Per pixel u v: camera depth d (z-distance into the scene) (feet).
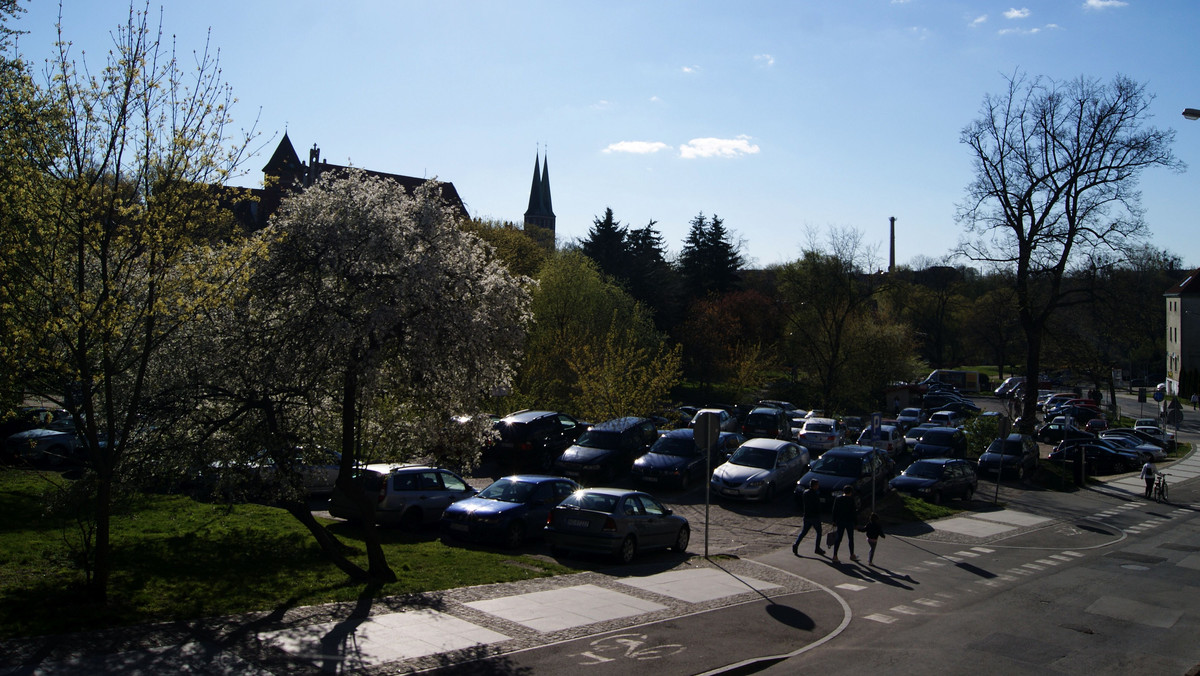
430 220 37.96
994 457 105.60
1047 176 123.13
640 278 205.87
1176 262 291.38
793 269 176.86
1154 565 56.13
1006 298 140.46
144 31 31.63
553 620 34.42
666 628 34.37
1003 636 35.99
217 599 33.96
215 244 35.06
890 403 192.85
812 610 39.24
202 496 60.70
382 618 32.86
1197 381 244.22
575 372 107.45
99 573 31.89
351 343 34.24
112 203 30.76
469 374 37.81
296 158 172.65
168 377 36.06
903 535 65.26
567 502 50.21
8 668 24.49
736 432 116.47
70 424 78.89
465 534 52.65
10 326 29.94
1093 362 175.32
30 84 31.19
